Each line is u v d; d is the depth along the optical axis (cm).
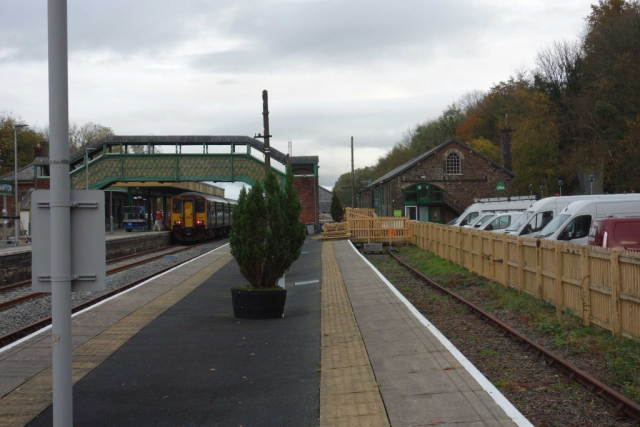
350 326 1098
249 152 4628
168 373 802
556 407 679
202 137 4644
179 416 627
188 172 4547
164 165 4541
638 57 4216
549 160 5294
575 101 4984
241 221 1284
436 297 1622
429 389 671
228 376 785
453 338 1095
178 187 5972
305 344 977
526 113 5781
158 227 5697
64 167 394
